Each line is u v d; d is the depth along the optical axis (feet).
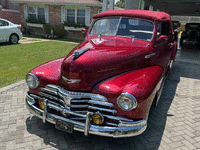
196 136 10.53
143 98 7.72
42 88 9.43
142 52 10.11
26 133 10.09
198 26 47.96
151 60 10.80
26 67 21.79
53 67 10.30
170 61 18.93
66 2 51.88
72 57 8.80
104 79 8.72
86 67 8.31
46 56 27.89
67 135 10.15
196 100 15.52
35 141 9.50
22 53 29.25
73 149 9.09
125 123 7.89
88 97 8.29
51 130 10.50
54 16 56.54
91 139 9.91
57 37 56.54
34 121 11.26
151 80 8.70
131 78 8.64
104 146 9.39
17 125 10.74
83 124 8.19
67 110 8.38
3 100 13.64
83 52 9.10
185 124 11.74
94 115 8.18
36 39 48.91
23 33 60.18
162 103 14.67
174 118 12.42
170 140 10.05
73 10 54.24
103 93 8.00
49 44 40.42
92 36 12.63
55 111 9.32
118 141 9.83
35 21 58.23
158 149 9.29
